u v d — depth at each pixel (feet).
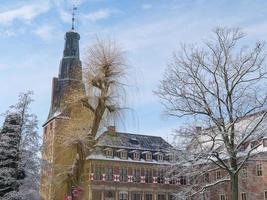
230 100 97.04
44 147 114.52
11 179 108.47
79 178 88.28
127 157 287.28
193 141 99.09
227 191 214.69
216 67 98.84
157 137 310.65
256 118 100.37
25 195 109.70
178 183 275.59
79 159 88.84
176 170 106.73
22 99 114.83
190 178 108.88
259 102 97.19
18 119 112.78
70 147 92.43
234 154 94.58
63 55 275.59
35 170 112.88
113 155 283.38
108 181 276.41
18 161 110.63
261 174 204.74
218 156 95.09
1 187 108.78
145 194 285.23
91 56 93.25
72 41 278.87
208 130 98.27
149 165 290.76
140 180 286.66
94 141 89.71
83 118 92.07
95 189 270.67
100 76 91.45
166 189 288.51
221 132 94.73
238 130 96.89
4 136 110.32
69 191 89.97
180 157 100.37
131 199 281.95
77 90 93.61
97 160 274.98
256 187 203.31
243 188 186.09
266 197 203.31
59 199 103.71
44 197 111.14
